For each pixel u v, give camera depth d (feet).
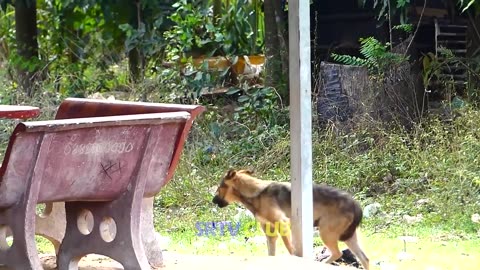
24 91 50.31
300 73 24.02
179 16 52.29
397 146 41.11
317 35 55.98
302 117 24.14
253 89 49.65
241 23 56.75
